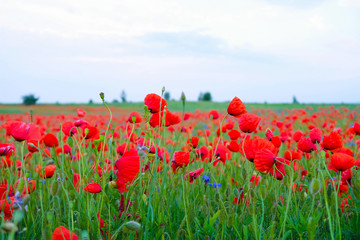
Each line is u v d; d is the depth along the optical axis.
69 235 1.21
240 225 1.76
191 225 1.87
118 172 1.67
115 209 1.84
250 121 2.01
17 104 42.25
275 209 1.82
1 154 1.98
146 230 1.56
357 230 1.67
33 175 2.61
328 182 2.20
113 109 31.56
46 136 2.37
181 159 2.05
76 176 2.06
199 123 11.58
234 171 2.85
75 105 40.16
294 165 2.49
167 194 2.11
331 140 1.96
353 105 27.98
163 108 2.05
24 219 1.57
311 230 1.44
